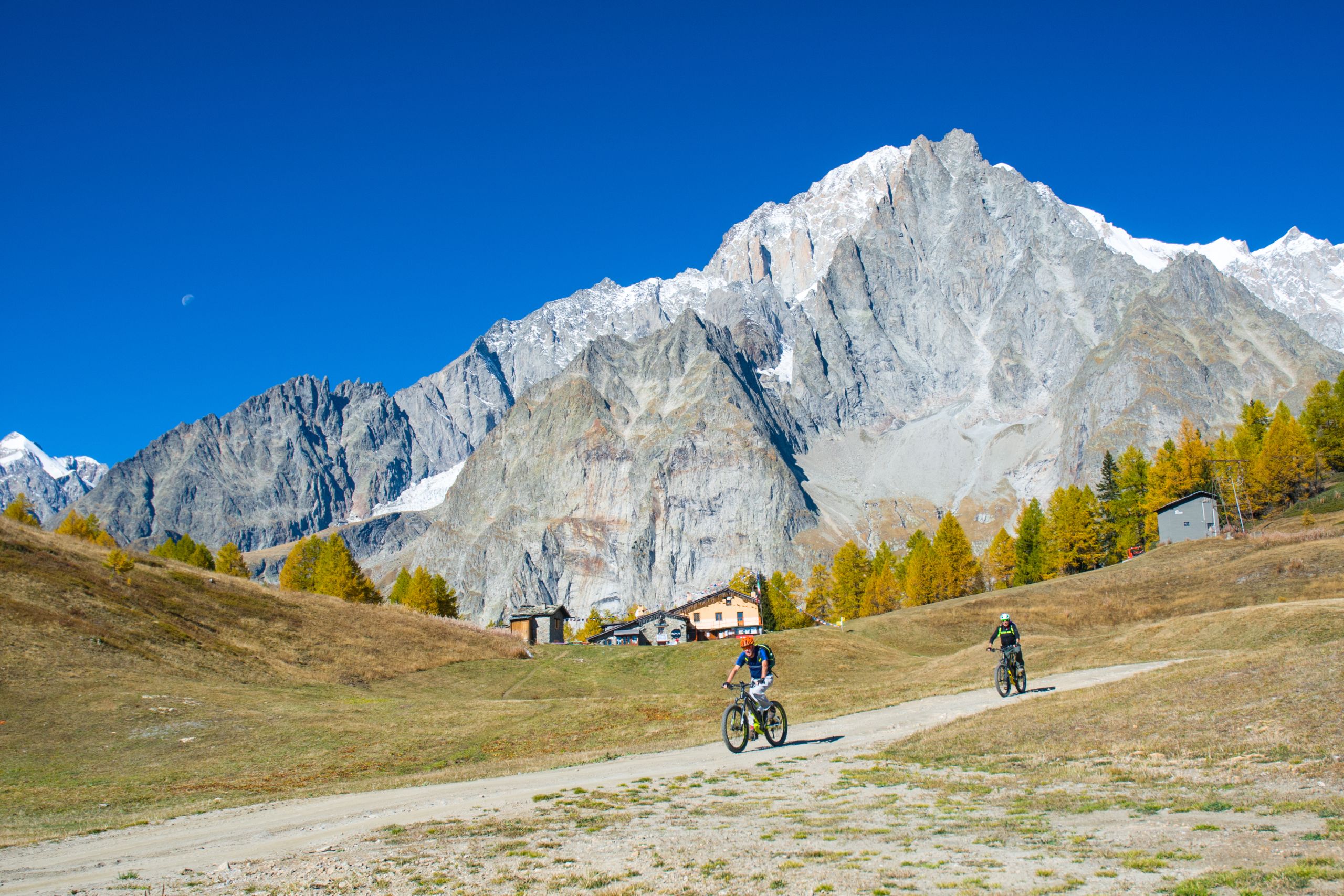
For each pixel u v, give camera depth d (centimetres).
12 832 2350
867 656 7762
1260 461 11362
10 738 4122
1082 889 1072
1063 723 2338
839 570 13400
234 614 7431
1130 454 14612
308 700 5575
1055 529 12344
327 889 1298
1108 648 4647
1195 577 8156
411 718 4734
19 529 7700
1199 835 1278
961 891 1099
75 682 4997
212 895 1309
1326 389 12694
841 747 2456
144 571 7762
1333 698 1956
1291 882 1002
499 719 4541
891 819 1559
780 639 8406
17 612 5741
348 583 10681
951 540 12481
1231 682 2362
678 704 4575
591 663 8162
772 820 1614
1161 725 2125
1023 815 1521
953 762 2102
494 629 10031
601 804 1861
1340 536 8038
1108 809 1504
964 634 8719
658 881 1232
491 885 1269
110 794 3212
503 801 2003
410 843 1599
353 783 2911
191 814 2445
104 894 1359
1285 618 4169
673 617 12669
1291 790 1473
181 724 4481
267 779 3406
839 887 1152
